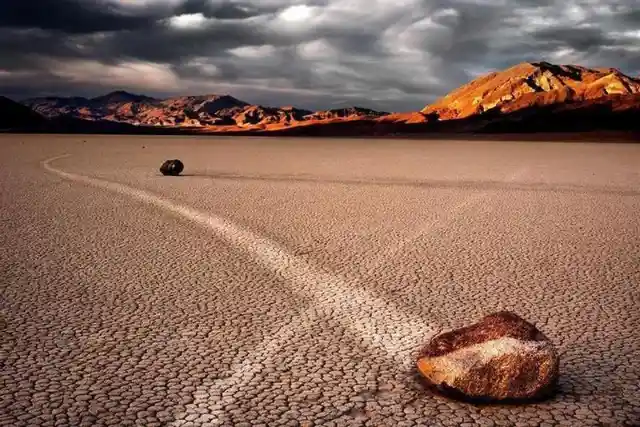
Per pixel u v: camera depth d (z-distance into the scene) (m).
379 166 33.28
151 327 7.12
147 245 11.54
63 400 5.26
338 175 26.84
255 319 7.43
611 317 7.61
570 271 9.82
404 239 12.25
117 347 6.49
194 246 11.48
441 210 16.14
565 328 7.22
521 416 5.01
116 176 24.94
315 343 6.66
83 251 11.02
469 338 5.43
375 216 15.03
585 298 8.39
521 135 130.38
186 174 26.48
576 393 5.45
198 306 7.92
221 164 34.19
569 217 15.10
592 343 6.73
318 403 5.24
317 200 17.94
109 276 9.35
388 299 8.30
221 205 16.66
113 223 13.81
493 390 5.21
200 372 5.87
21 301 8.07
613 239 12.34
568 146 73.25
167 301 8.12
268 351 6.41
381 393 5.43
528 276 9.51
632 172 29.19
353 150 58.41
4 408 5.10
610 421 4.94
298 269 9.86
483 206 16.95
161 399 5.30
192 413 5.05
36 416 4.97
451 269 9.91
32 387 5.51
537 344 5.28
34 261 10.24
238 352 6.38
